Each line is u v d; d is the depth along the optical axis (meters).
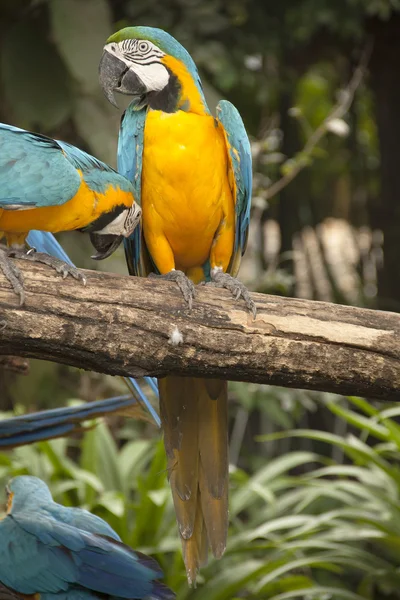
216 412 5.11
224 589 6.86
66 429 4.79
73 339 4.00
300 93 12.20
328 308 4.39
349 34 10.59
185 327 4.16
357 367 4.34
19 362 5.39
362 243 12.45
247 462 11.24
